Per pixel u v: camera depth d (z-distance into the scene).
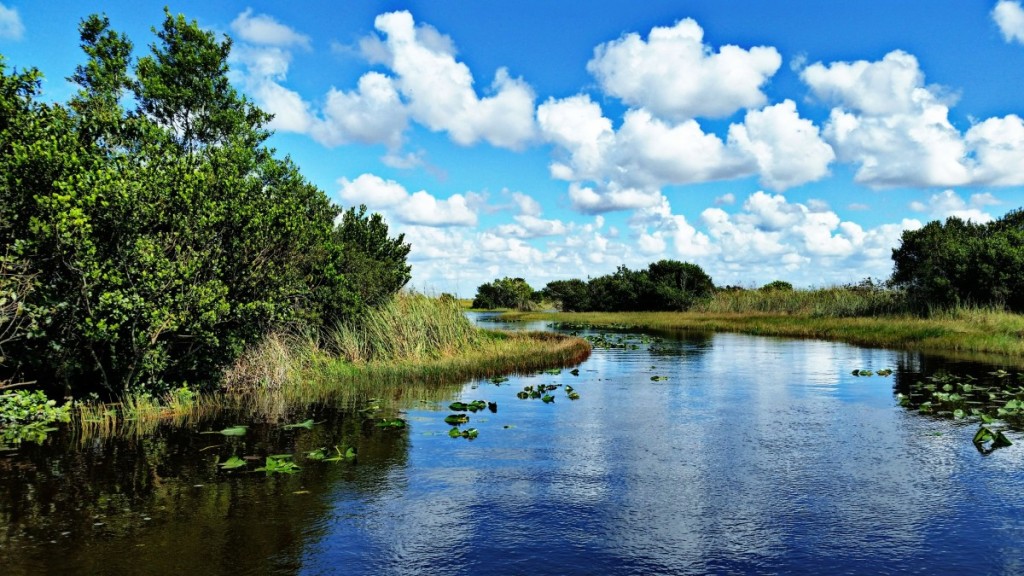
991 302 26.36
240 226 11.36
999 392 11.95
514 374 15.65
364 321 17.02
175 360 10.95
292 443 8.26
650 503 5.98
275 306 12.12
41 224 8.66
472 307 86.06
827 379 14.38
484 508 5.85
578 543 5.06
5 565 4.58
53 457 7.48
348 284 16.11
